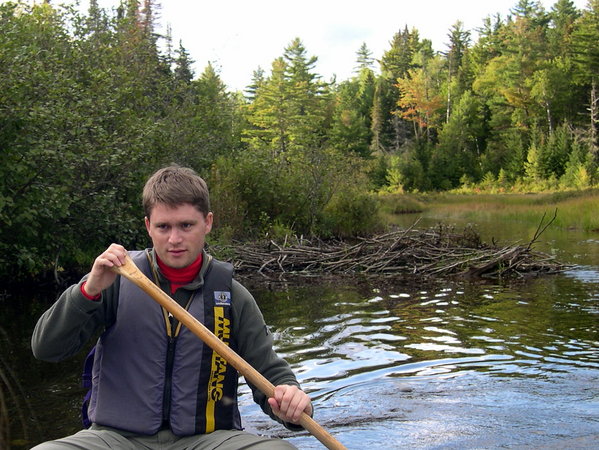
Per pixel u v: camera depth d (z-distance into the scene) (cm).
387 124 7912
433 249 1171
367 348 567
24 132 867
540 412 400
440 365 511
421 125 7350
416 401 424
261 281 1013
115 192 1025
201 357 230
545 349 558
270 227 1478
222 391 234
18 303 796
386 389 450
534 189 5122
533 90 6116
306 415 215
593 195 3200
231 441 219
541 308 748
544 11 8006
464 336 611
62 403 430
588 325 653
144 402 225
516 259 1070
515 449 342
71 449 207
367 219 1736
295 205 1595
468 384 459
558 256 1271
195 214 232
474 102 6881
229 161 1518
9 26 955
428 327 652
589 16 6209
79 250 975
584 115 6009
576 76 6072
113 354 230
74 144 921
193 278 239
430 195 4847
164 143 1160
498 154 6194
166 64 1678
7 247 862
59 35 1270
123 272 214
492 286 926
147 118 1185
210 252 1146
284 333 630
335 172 1742
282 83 7156
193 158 1463
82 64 1155
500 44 7844
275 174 1569
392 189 5753
